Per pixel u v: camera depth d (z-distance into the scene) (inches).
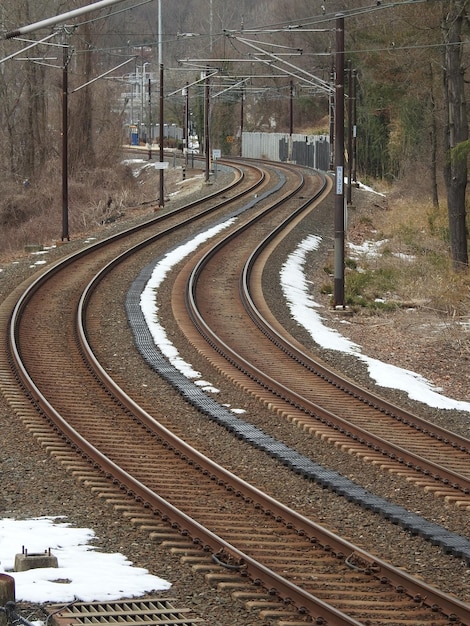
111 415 914.1
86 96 3681.1
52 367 1093.8
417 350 1353.3
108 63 5565.9
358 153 4498.0
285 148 4726.9
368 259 2151.8
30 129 3757.4
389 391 1095.0
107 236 2245.3
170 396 1007.6
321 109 6205.7
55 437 818.2
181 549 568.4
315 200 2930.6
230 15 6515.8
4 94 3754.9
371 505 676.7
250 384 1053.2
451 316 1552.7
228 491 703.7
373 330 1492.4
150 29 6776.6
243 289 1600.6
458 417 1008.9
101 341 1250.6
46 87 3799.2
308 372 1131.9
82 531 593.3
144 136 6889.8
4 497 661.9
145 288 1622.8
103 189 3489.2
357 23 3127.5
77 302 1492.4
